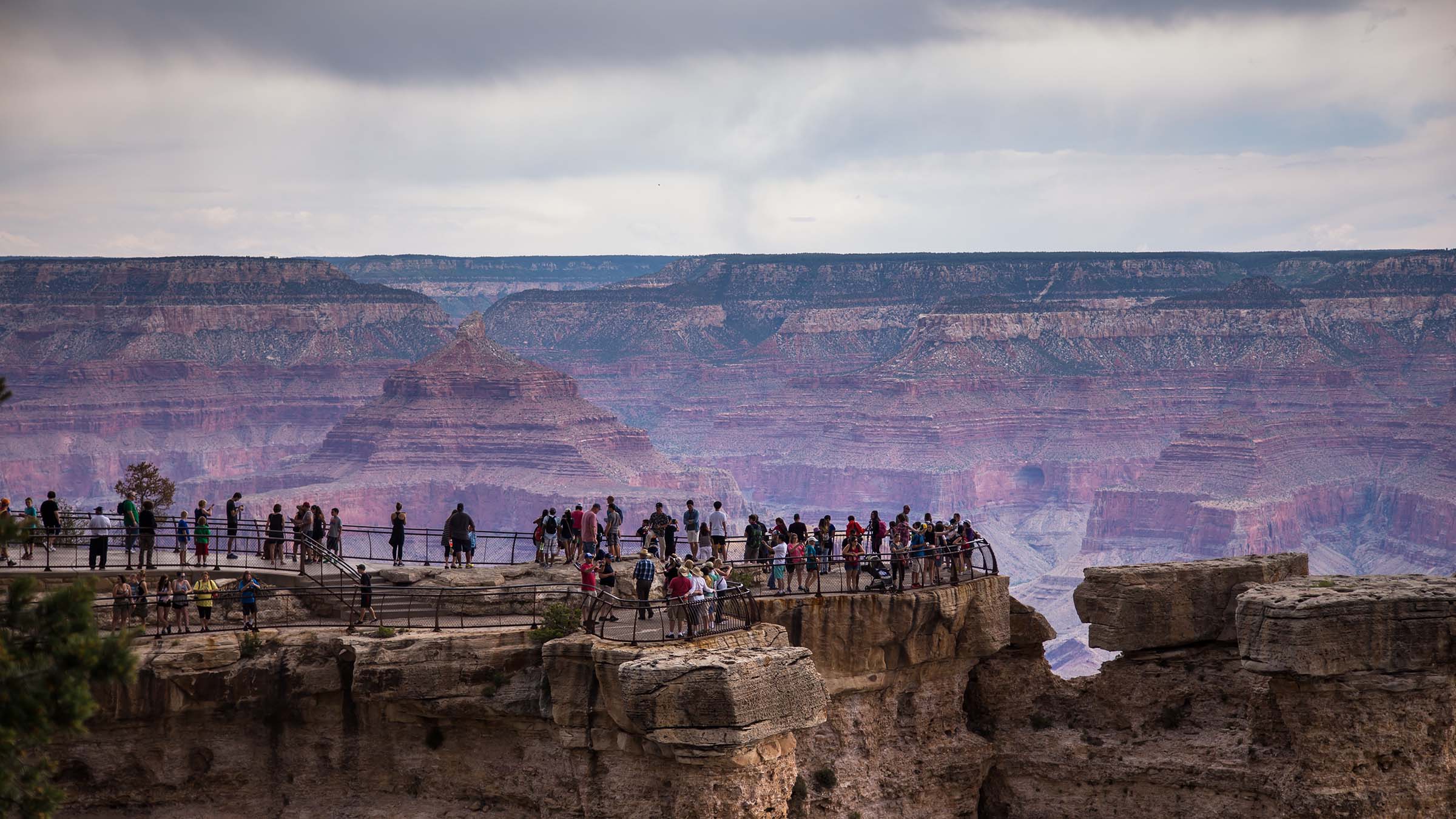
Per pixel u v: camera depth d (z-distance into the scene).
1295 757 67.62
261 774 62.59
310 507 75.88
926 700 71.44
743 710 54.94
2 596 64.12
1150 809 71.44
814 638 67.50
